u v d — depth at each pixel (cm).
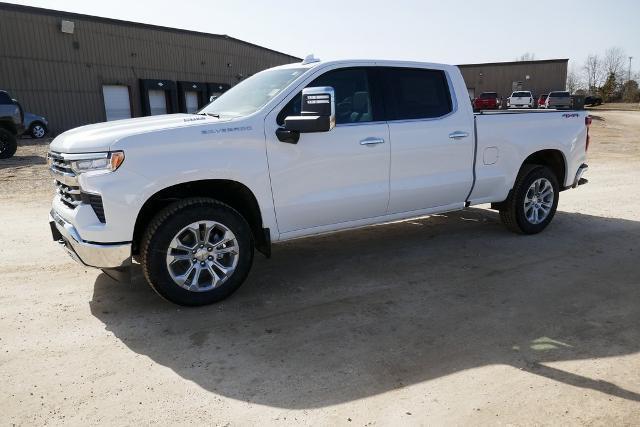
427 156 496
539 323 369
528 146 571
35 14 2306
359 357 322
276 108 418
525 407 268
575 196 860
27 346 338
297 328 364
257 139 404
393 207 489
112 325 370
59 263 507
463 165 525
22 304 407
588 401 273
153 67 2869
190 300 393
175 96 3030
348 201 455
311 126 380
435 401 274
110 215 357
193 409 269
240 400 277
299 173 426
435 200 516
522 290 434
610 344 337
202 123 390
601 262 506
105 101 2642
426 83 505
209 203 390
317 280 461
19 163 1265
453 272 479
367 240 591
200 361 319
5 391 285
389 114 477
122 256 368
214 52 3316
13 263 507
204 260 397
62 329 363
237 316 385
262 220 418
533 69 4856
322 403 274
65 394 283
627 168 1214
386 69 481
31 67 2314
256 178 405
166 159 370
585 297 417
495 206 606
